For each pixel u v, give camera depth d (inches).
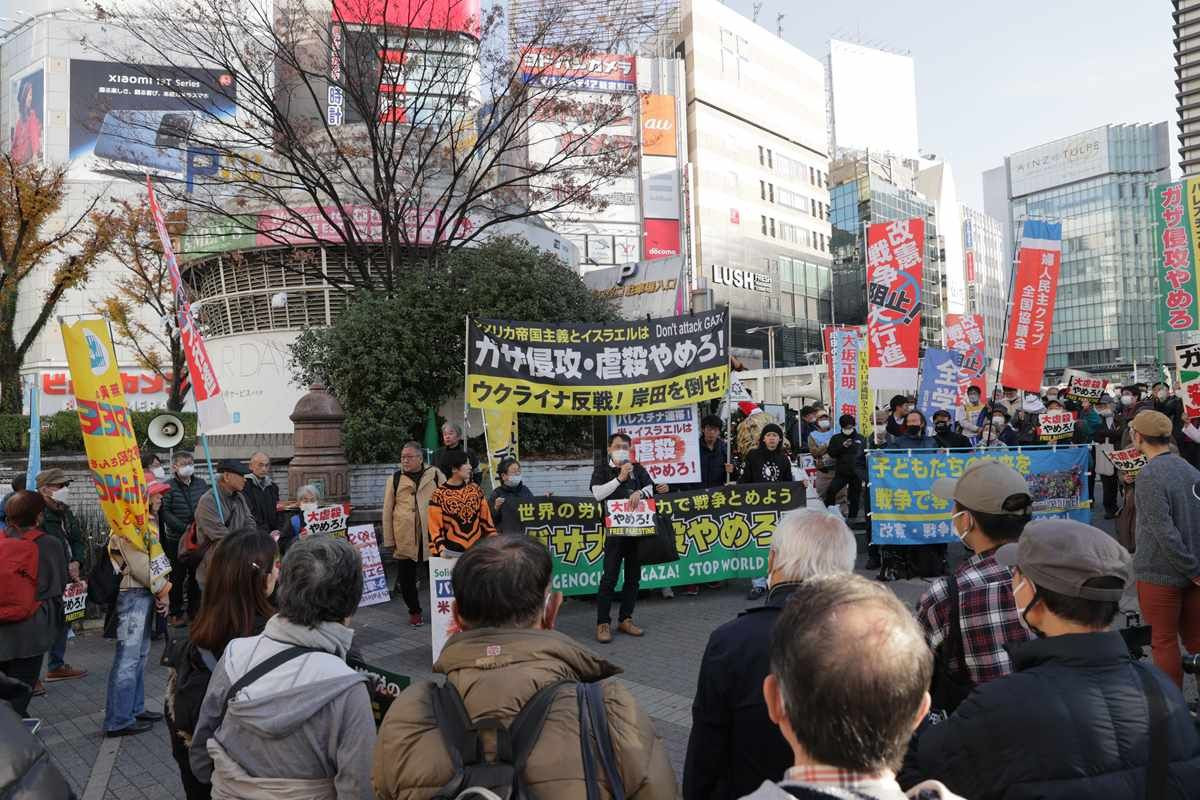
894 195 3545.8
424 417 532.1
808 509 110.3
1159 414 187.5
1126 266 4756.4
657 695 233.6
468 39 648.4
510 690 79.4
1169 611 179.9
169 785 190.5
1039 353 421.7
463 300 522.0
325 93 745.6
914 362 430.3
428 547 331.3
